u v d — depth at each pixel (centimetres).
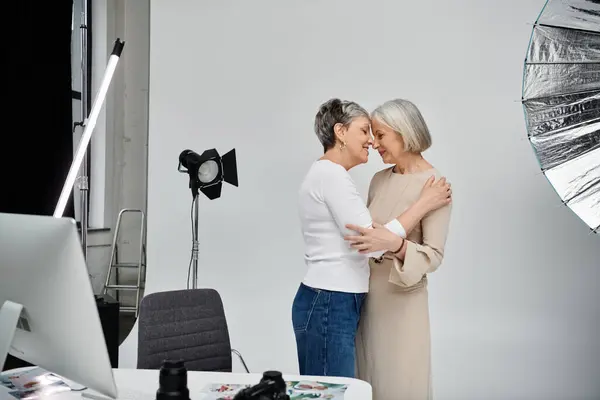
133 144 446
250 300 388
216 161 319
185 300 225
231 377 178
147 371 183
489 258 366
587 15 248
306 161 383
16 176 319
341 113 228
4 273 140
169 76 396
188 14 393
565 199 248
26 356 153
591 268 357
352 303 219
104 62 442
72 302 127
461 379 367
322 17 379
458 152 368
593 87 249
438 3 368
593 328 357
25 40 322
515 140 363
